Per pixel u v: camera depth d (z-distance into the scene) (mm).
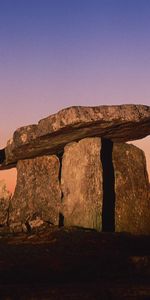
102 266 11617
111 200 17672
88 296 9188
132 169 18281
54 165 19000
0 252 12656
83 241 14023
